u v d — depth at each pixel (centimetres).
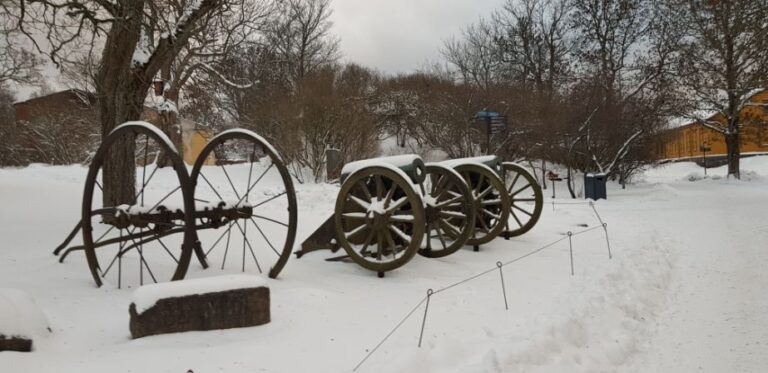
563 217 1398
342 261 822
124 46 1006
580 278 737
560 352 489
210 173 2286
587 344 521
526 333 505
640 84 2750
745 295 693
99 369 401
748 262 870
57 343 460
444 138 2811
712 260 897
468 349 472
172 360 423
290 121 2228
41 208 1177
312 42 3669
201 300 495
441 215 865
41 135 4275
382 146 3005
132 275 704
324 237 855
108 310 561
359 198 816
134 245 666
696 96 2652
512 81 3334
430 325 535
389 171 752
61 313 539
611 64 2992
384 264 743
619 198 1995
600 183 1975
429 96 2950
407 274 762
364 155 2325
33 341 437
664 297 696
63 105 4288
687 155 4706
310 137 2225
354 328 521
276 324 522
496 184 972
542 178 2455
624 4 2958
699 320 608
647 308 645
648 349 532
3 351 420
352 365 425
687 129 4366
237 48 2111
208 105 2767
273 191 1798
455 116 2744
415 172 816
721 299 682
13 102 4488
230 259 811
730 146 2689
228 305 504
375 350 459
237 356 436
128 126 641
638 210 1584
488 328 528
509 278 745
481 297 646
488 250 960
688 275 809
